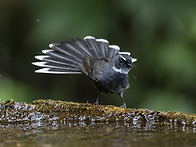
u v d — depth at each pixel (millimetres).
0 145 6617
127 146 6430
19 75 16500
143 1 13258
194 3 13211
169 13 13164
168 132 7633
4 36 17203
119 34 14359
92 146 6438
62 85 16141
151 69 13945
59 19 13859
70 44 12039
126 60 10648
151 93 13898
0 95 14250
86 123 8820
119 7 13812
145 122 8719
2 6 16875
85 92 16141
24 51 16609
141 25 13375
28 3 15820
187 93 13531
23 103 9227
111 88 10906
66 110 9156
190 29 13070
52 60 11688
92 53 11711
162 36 13625
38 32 13922
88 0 14094
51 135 7473
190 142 6707
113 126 8375
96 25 13859
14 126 8539
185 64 13117
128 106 14500
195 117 8484
